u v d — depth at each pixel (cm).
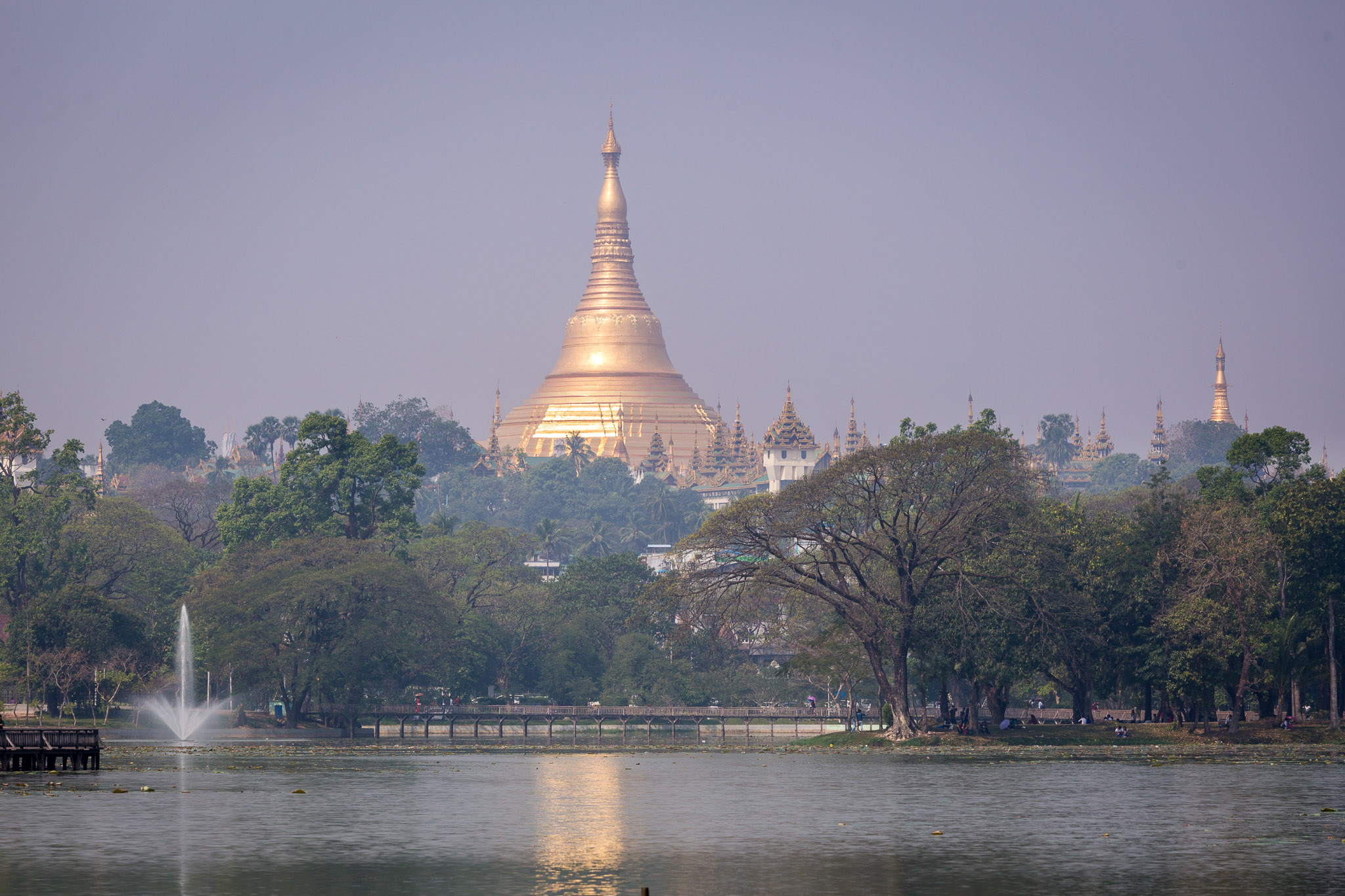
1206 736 19712
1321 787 13938
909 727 19938
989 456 19088
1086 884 8844
